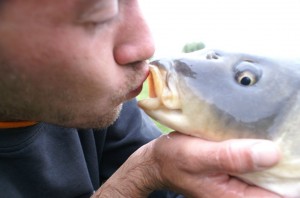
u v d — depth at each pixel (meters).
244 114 0.24
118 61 0.23
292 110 0.24
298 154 0.23
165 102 0.25
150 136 0.40
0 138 0.28
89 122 0.24
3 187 0.29
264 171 0.23
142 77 0.24
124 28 0.22
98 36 0.21
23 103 0.23
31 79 0.21
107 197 0.30
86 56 0.21
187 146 0.24
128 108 0.39
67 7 0.20
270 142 0.23
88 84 0.22
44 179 0.31
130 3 0.22
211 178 0.24
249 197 0.24
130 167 0.29
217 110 0.24
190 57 0.26
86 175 0.33
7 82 0.22
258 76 0.25
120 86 0.23
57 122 0.24
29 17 0.20
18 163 0.29
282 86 0.24
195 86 0.25
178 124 0.25
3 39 0.20
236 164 0.23
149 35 0.23
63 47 0.21
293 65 0.25
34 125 0.29
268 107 0.24
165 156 0.26
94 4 0.20
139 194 0.29
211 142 0.24
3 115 0.26
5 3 0.19
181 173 0.25
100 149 0.38
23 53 0.21
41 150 0.30
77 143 0.33
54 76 0.21
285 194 0.24
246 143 0.23
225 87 0.25
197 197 0.25
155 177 0.27
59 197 0.32
